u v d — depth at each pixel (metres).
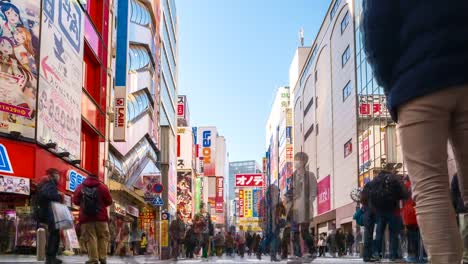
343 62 52.03
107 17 30.80
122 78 31.92
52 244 11.23
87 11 26.91
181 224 23.67
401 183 12.05
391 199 12.08
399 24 2.23
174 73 74.25
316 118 67.06
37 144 19.23
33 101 19.19
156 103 49.41
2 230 18.00
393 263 12.45
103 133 29.64
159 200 34.25
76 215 23.75
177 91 78.75
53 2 21.25
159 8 50.41
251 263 14.48
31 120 19.00
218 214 122.75
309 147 72.50
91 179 10.32
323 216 60.84
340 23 53.38
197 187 99.56
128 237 23.27
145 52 43.03
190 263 16.36
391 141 38.69
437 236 2.03
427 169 2.09
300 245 13.39
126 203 37.12
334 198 55.06
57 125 21.58
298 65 84.50
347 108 49.59
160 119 53.81
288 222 13.49
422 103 2.10
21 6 19.05
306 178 12.98
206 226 24.56
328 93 59.16
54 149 21.02
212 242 30.92
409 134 2.16
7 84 18.23
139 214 45.22
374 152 41.84
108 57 31.05
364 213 13.33
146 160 44.94
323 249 39.78
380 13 2.26
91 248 10.17
